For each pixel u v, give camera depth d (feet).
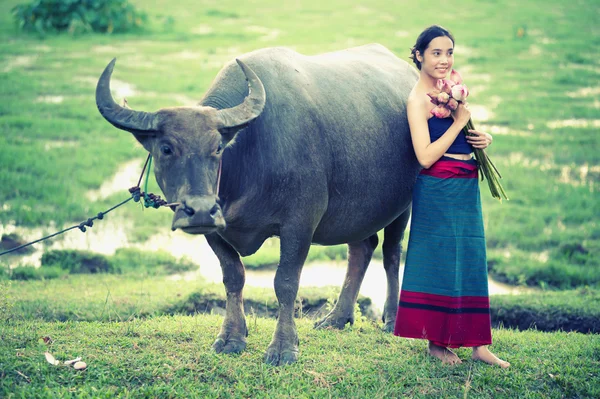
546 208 34.78
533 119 48.80
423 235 15.38
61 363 14.58
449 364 15.48
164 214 33.50
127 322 18.37
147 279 25.57
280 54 16.56
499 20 82.43
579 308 21.75
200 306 21.94
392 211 18.11
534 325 21.59
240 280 16.38
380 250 29.43
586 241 30.83
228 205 15.03
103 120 46.83
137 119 13.74
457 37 72.43
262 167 14.96
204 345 16.11
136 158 40.88
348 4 93.35
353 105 17.13
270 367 15.08
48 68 58.70
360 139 16.88
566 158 41.75
